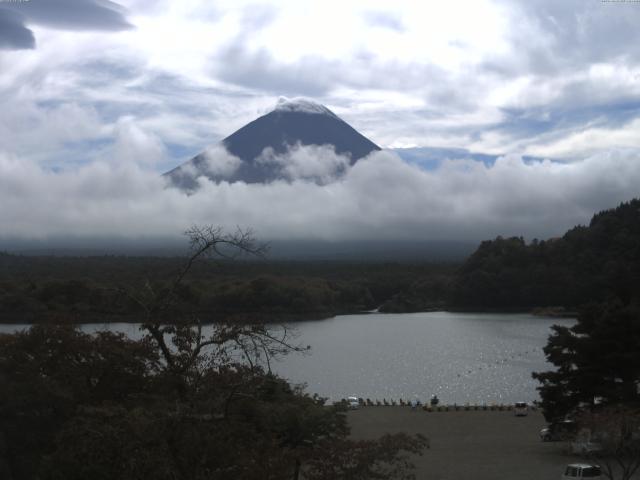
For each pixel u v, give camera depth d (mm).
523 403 72812
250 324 24547
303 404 42312
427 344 161000
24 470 32938
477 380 111625
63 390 33219
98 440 21984
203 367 24062
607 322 52250
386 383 110062
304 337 178125
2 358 36000
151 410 22969
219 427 22141
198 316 29031
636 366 51812
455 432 62062
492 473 44719
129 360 32281
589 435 47031
